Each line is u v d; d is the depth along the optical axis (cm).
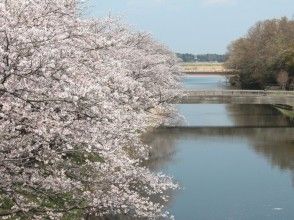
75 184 1362
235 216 2531
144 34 4175
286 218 2514
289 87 9375
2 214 1270
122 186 1515
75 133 1227
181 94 5253
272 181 3322
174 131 5628
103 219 1938
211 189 3075
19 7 1223
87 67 1437
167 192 2961
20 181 1247
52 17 1317
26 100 1113
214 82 16250
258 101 7262
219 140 5088
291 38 10681
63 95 1096
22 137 1198
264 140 5094
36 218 1291
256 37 11406
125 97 1470
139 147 2102
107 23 2567
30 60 1075
